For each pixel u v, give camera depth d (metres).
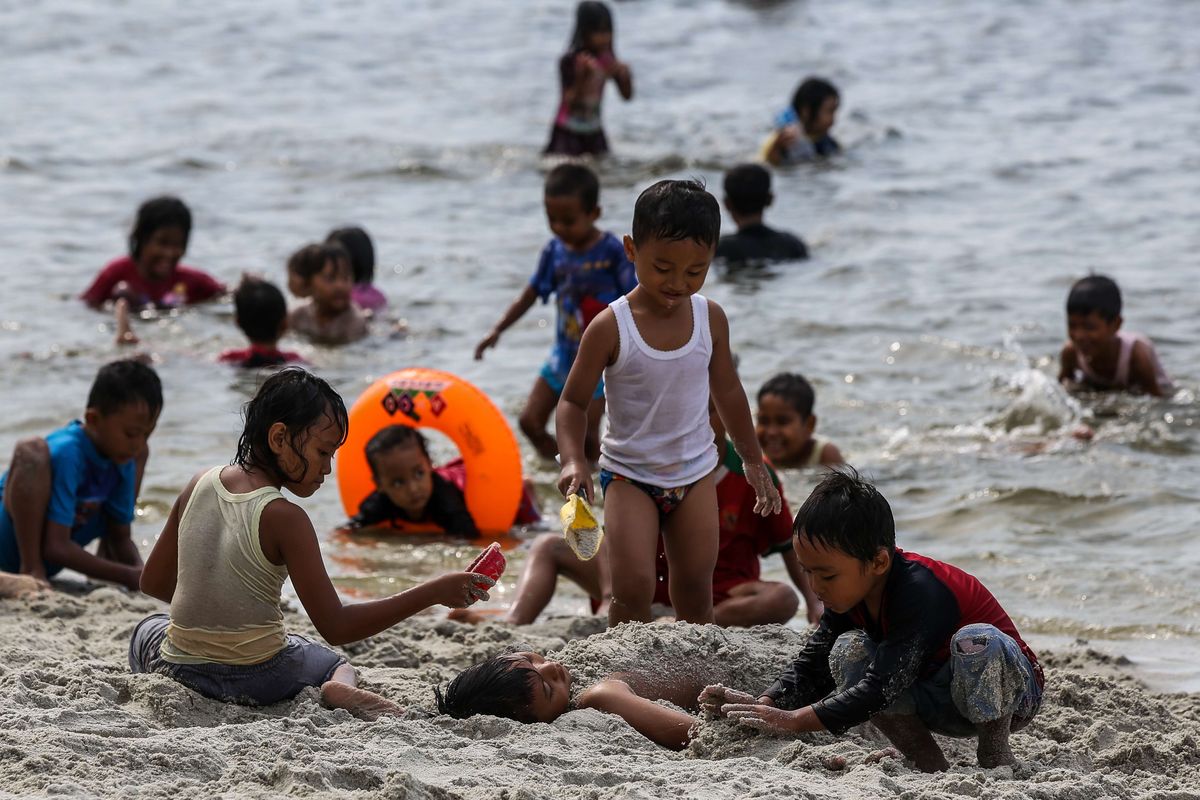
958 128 70.62
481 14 108.56
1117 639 24.36
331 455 19.00
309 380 18.88
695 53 92.62
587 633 23.52
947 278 47.50
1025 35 96.12
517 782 15.93
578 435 21.36
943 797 15.63
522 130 71.62
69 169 63.38
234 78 85.31
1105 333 36.94
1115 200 56.81
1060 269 48.06
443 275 49.16
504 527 30.77
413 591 18.64
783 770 16.77
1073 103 75.62
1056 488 31.38
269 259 51.12
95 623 23.42
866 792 15.81
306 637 21.70
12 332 42.72
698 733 18.47
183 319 45.09
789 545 25.30
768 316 43.88
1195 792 16.73
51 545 25.69
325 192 60.56
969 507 30.55
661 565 24.38
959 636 16.86
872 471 32.69
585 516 19.70
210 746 16.39
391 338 43.00
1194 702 21.00
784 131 63.31
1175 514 29.88
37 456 25.66
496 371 40.03
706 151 66.88
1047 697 20.39
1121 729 19.53
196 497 19.14
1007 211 55.81
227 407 36.72
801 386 32.72
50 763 15.57
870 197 58.22
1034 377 37.84
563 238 33.00
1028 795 15.93
